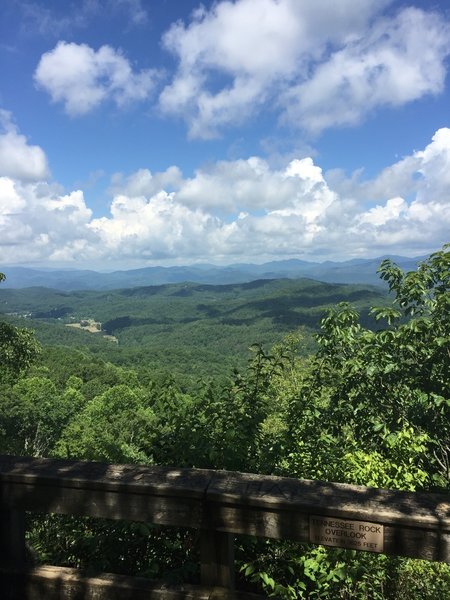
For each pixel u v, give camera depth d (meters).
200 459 3.37
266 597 1.90
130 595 1.99
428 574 2.48
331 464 3.61
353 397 5.14
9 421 42.56
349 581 2.36
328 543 1.80
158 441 3.59
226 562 1.94
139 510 1.99
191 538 2.95
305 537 1.83
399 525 1.72
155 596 1.96
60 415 47.22
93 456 5.35
